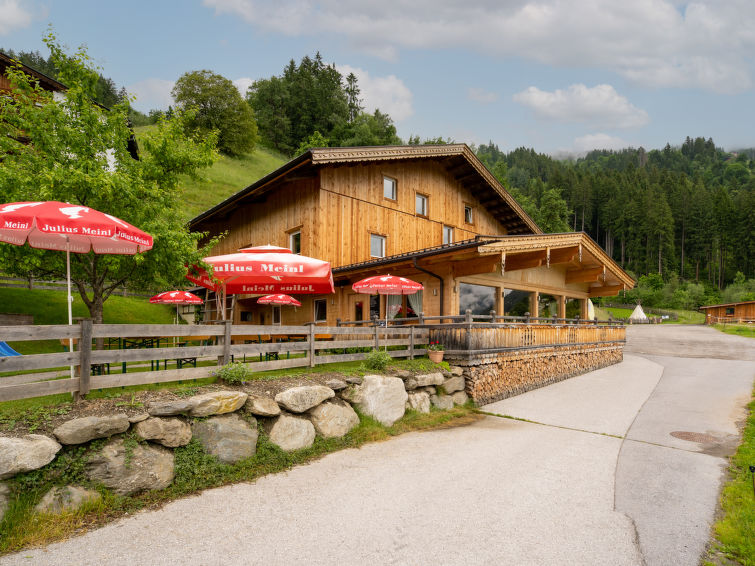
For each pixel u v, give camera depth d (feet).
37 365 15.15
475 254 37.63
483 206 74.49
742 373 53.16
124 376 17.69
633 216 313.12
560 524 15.12
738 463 21.54
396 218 59.88
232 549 12.86
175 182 38.22
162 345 44.45
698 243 319.47
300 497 16.76
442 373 32.30
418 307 45.57
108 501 14.78
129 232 18.86
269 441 20.04
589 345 55.77
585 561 12.77
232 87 219.82
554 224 162.20
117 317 67.77
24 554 12.19
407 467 20.43
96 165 32.19
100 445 15.24
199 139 40.14
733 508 16.51
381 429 25.39
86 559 12.08
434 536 13.98
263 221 62.95
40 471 13.85
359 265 46.57
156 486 16.05
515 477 19.48
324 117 268.41
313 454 21.53
